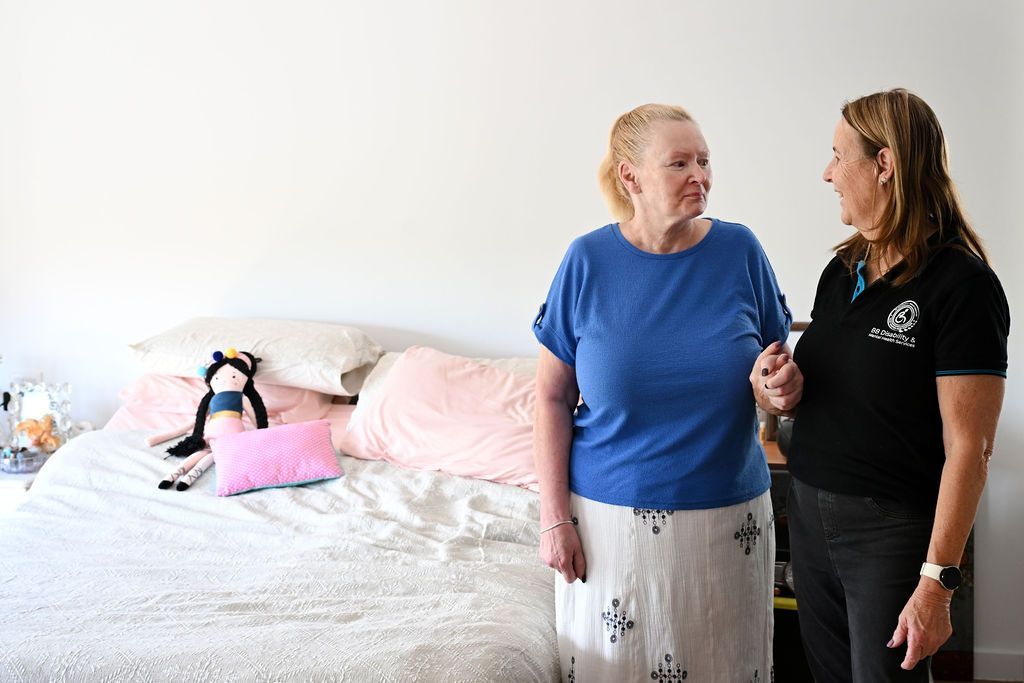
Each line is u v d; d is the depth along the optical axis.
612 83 3.12
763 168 3.03
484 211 3.26
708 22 3.02
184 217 3.43
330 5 3.26
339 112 3.30
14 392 3.24
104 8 3.37
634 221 1.65
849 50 2.93
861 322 1.45
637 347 1.58
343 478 2.64
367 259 3.35
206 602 1.92
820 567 1.51
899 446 1.41
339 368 3.05
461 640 1.72
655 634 1.60
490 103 3.21
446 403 2.83
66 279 3.50
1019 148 2.82
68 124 3.44
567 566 1.63
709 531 1.58
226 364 2.98
